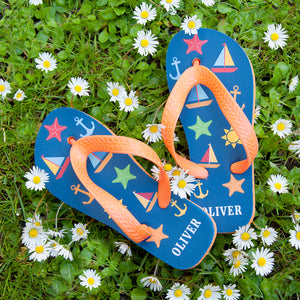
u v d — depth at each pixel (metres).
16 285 0.46
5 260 0.46
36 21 0.48
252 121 0.45
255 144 0.42
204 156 0.45
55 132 0.45
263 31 0.48
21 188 0.47
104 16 0.47
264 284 0.46
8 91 0.46
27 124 0.47
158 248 0.44
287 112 0.48
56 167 0.45
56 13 0.48
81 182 0.43
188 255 0.44
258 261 0.44
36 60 0.46
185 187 0.43
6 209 0.47
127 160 0.45
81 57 0.47
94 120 0.45
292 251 0.46
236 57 0.45
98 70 0.48
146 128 0.47
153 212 0.44
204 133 0.45
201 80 0.44
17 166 0.47
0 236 0.47
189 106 0.46
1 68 0.48
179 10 0.48
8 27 0.48
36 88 0.47
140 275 0.46
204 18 0.48
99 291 0.46
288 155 0.48
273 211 0.47
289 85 0.47
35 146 0.45
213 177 0.45
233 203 0.45
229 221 0.44
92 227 0.46
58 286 0.46
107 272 0.46
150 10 0.46
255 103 0.47
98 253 0.46
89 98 0.47
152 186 0.45
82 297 0.46
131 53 0.48
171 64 0.46
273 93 0.47
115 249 0.46
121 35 0.48
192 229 0.44
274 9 0.49
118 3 0.47
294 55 0.48
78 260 0.46
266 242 0.44
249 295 0.46
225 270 0.46
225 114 0.43
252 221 0.45
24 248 0.47
